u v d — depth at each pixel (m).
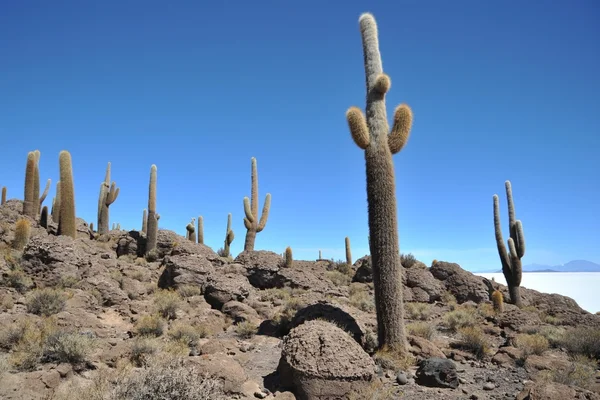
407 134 11.74
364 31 12.70
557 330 14.08
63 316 10.65
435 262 23.95
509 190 22.81
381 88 11.94
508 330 15.12
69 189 20.75
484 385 8.75
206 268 18.58
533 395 7.27
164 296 15.30
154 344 9.34
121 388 6.20
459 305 20.58
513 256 21.91
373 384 8.05
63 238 15.80
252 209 26.00
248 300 16.14
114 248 26.05
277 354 10.77
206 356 8.61
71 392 6.76
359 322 13.40
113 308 13.81
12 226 21.17
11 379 6.79
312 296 18.73
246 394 7.66
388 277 11.02
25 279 14.05
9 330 8.94
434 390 8.41
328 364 7.89
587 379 9.21
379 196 11.41
